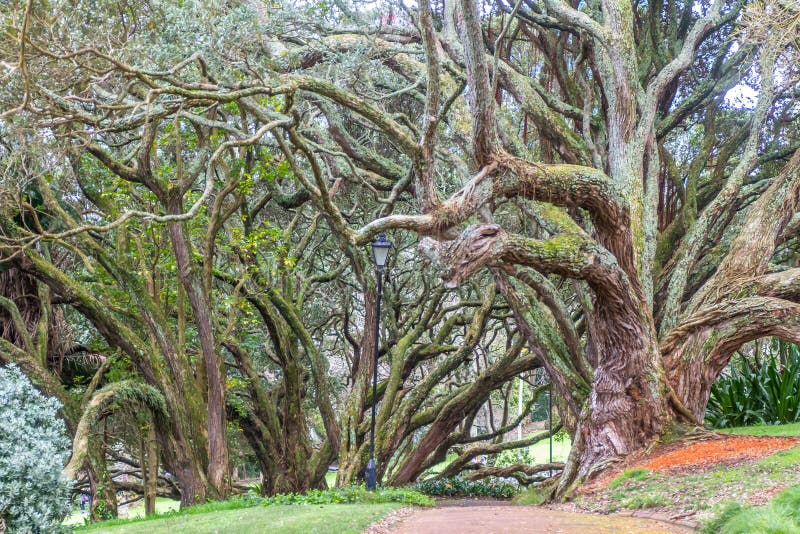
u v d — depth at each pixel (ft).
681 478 38.14
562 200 46.44
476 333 70.28
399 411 68.18
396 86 66.54
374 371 56.03
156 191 53.72
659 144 70.23
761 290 52.60
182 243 55.31
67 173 54.49
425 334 104.37
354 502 45.11
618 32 57.31
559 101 65.10
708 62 79.00
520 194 45.60
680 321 54.08
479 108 41.83
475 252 42.14
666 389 49.60
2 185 44.09
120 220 37.19
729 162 78.28
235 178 57.21
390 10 69.00
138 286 55.98
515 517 34.60
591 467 48.37
